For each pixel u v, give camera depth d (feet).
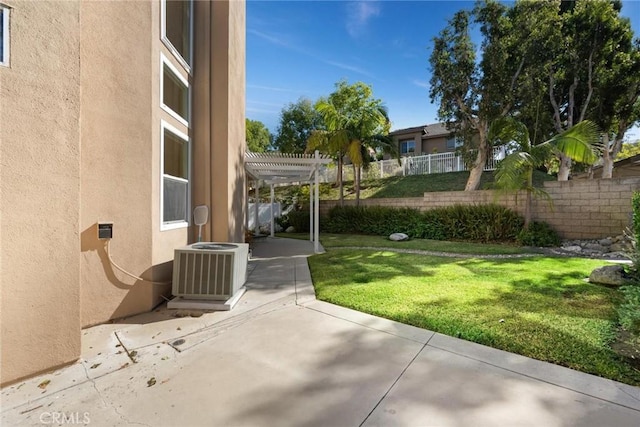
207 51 22.30
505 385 8.47
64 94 9.48
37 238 8.97
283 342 11.34
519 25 39.73
